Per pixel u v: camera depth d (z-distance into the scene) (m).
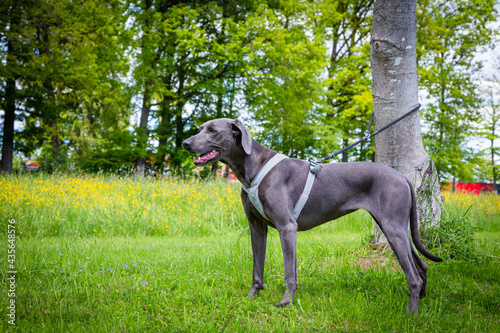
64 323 2.75
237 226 8.37
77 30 14.70
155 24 14.27
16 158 24.77
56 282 3.65
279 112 16.17
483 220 9.75
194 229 8.02
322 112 17.91
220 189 10.45
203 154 3.24
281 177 3.26
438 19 16.75
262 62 15.21
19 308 3.00
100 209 8.06
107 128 17.09
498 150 21.19
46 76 14.55
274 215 3.20
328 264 4.39
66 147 16.59
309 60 14.99
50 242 6.19
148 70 14.43
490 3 16.25
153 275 3.98
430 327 2.77
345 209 3.34
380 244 4.78
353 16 18.70
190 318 2.86
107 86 15.64
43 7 14.00
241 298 3.40
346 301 3.23
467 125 17.08
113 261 4.52
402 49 4.64
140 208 8.47
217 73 16.59
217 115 18.53
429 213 4.70
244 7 16.55
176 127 19.34
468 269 4.15
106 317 2.85
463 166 17.16
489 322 2.88
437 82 16.30
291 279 3.18
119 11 14.64
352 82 18.64
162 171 16.44
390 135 4.73
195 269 4.27
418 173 4.68
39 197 8.40
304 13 15.45
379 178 3.25
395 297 3.29
